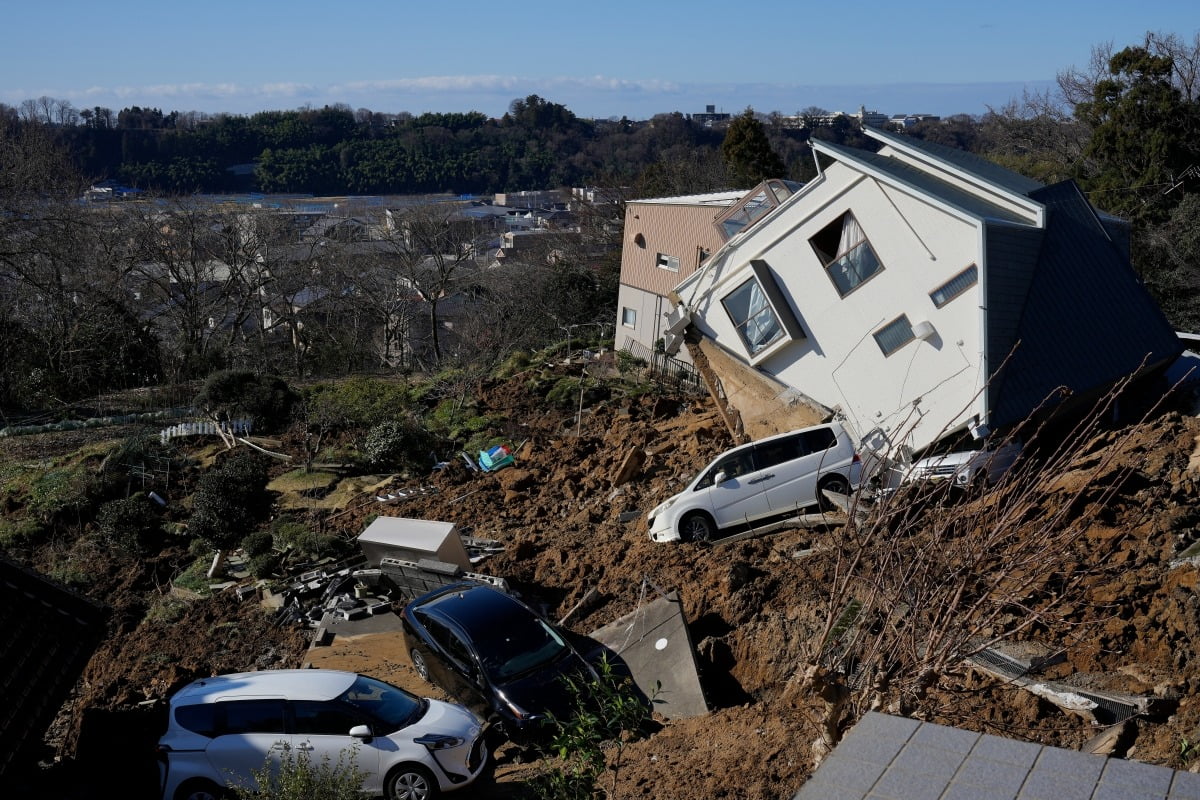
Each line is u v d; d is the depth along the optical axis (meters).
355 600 16.55
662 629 12.97
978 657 10.05
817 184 19.38
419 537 16.53
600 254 57.59
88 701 14.37
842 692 6.98
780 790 8.87
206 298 51.12
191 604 17.62
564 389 29.08
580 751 7.79
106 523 19.75
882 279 18.52
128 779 11.00
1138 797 3.66
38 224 37.03
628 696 8.62
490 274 55.16
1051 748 4.04
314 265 53.62
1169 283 34.47
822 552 13.03
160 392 35.34
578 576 16.17
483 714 12.34
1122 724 8.64
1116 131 38.00
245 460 20.28
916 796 3.86
